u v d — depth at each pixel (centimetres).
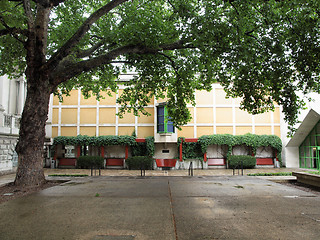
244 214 456
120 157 2025
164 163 1916
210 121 2030
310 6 715
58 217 435
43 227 380
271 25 818
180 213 462
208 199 585
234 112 2042
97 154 2031
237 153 2020
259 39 912
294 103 870
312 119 1767
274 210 486
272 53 822
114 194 647
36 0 775
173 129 1938
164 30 940
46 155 2048
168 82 1265
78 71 841
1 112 1450
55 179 938
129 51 898
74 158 2014
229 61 807
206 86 1166
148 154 1936
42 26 748
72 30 1057
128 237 337
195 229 372
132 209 490
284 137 2016
